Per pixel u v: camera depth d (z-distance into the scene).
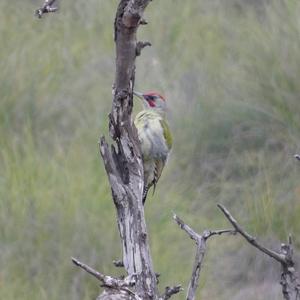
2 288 16.92
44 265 17.61
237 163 21.12
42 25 25.95
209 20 26.47
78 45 25.38
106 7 27.06
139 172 10.05
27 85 22.83
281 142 21.36
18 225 17.95
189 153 21.61
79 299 17.20
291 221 19.39
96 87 24.03
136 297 8.39
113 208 18.23
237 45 24.47
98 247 17.64
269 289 18.52
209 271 18.48
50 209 18.06
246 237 9.23
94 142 20.92
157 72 23.97
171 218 18.66
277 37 22.59
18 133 22.17
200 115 22.12
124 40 9.77
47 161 19.97
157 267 17.28
